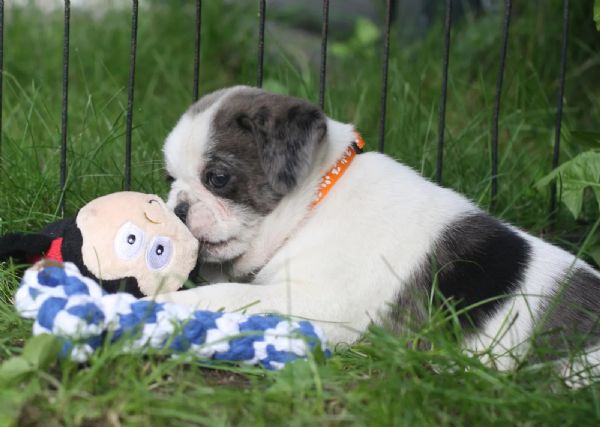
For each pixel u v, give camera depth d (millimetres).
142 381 3207
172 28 8484
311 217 4086
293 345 3500
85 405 3041
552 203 5395
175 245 3816
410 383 3299
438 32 8234
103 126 6406
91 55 8039
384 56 5070
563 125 6883
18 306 3473
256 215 4066
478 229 4094
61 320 3254
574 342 3820
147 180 5367
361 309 3932
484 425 3195
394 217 4051
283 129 3951
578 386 3707
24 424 2994
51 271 3477
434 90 7234
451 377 3414
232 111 4047
